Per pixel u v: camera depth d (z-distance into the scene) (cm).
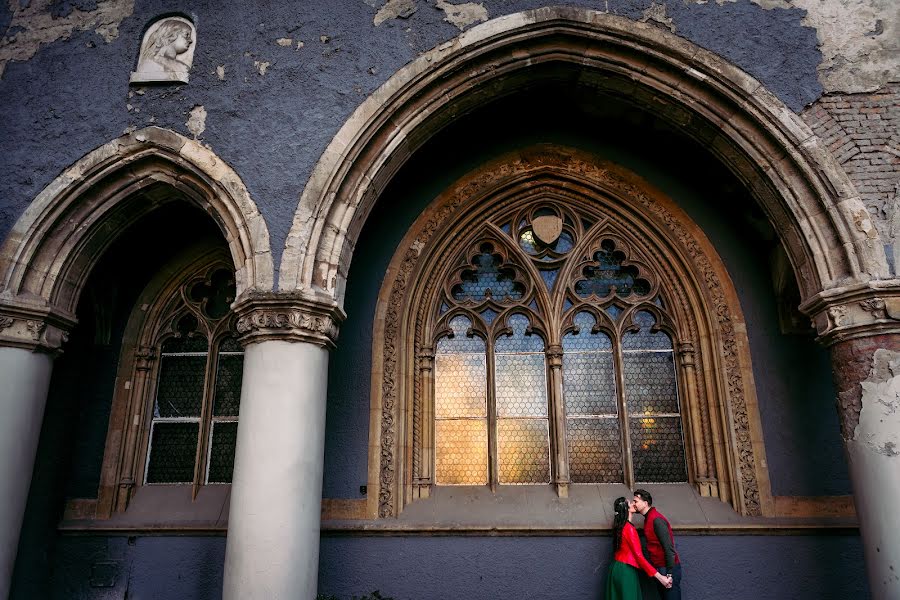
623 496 580
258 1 564
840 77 512
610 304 639
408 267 629
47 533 582
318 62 541
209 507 591
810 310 487
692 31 530
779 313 598
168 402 644
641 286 645
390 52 539
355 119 521
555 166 655
